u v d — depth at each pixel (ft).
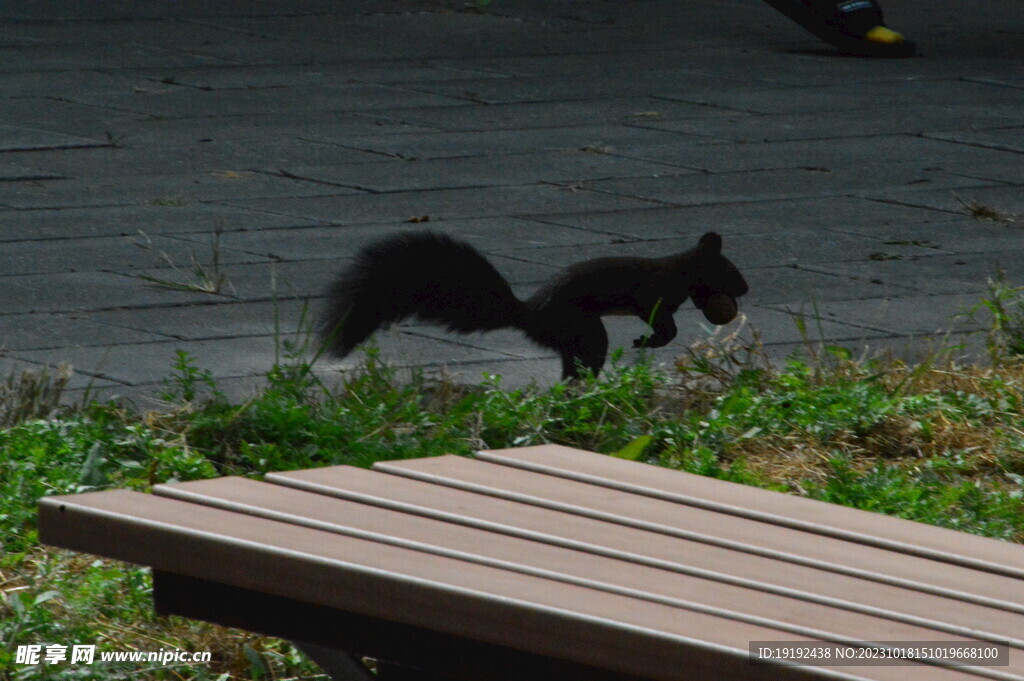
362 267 32.94
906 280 45.91
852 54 96.32
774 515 16.96
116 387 33.76
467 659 15.02
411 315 33.47
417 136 68.08
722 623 13.74
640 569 15.02
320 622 15.64
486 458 18.54
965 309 42.16
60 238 48.70
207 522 15.71
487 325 33.58
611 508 16.79
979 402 33.37
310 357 36.29
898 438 31.96
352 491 16.89
